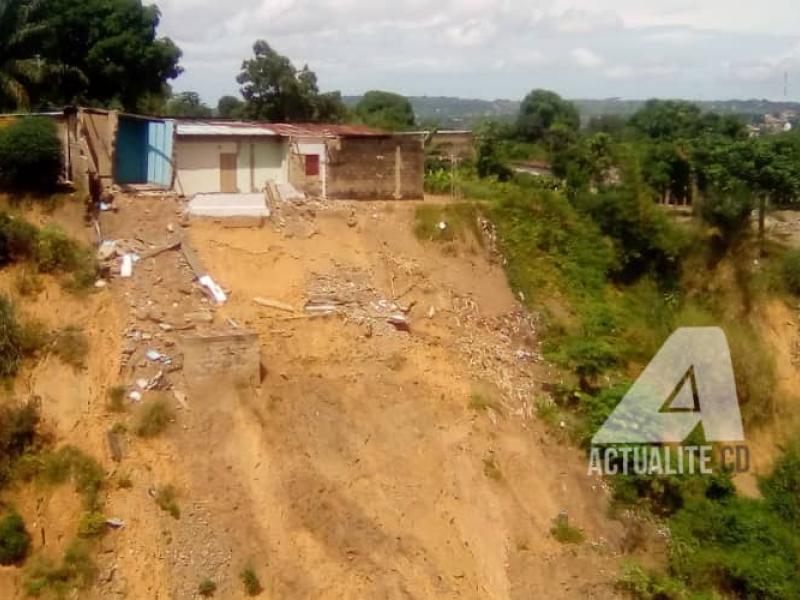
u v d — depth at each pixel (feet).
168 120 97.60
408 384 75.20
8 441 60.18
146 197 85.10
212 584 58.23
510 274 94.73
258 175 97.50
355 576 61.52
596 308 96.63
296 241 84.28
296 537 62.18
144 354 68.18
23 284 70.44
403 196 100.37
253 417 67.26
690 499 79.46
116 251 76.95
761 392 93.35
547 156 156.56
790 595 73.36
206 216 82.79
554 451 77.51
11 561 55.72
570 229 101.96
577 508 73.56
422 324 82.74
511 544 67.72
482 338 85.30
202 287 75.92
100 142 85.35
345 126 119.24
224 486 62.95
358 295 81.05
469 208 96.37
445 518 66.74
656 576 70.79
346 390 72.33
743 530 78.18
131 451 62.90
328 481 65.57
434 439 71.72
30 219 77.92
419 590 61.93
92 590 55.98
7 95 103.09
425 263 88.89
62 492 59.47
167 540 59.16
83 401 64.90
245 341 68.80
